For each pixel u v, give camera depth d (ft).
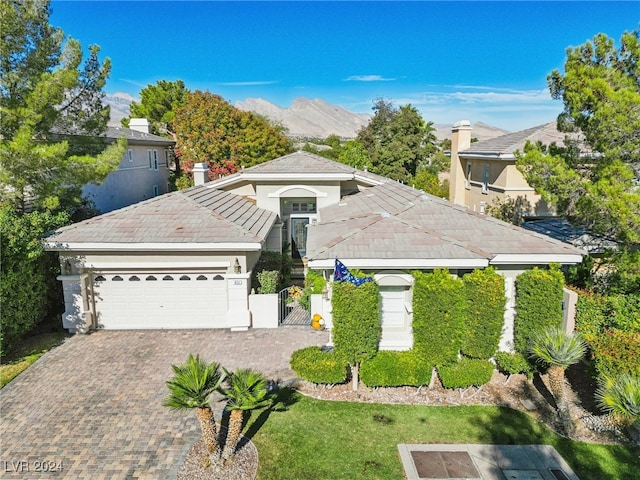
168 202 60.44
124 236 52.31
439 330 39.24
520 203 85.97
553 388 35.81
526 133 92.12
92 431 35.73
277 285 62.59
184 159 136.98
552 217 86.12
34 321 51.49
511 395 40.55
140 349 50.14
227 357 48.06
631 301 40.32
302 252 84.53
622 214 39.42
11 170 50.55
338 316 39.17
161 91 185.26
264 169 77.71
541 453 32.76
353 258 41.45
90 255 53.01
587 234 55.67
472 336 40.81
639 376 33.65
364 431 35.29
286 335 53.78
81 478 30.73
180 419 37.37
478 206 102.83
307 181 77.77
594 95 42.14
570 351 34.60
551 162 46.91
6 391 41.34
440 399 39.91
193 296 55.36
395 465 31.55
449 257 41.55
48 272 53.72
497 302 39.65
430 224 47.67
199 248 52.16
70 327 54.24
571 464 31.68
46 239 50.75
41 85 51.55
